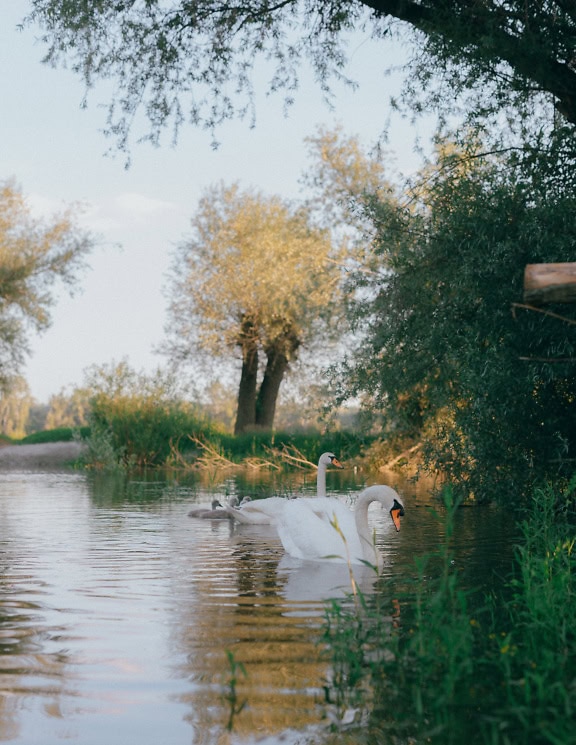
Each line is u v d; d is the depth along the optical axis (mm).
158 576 8484
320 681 5098
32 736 4293
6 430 62125
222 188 40500
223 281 38938
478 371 11594
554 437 11734
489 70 11469
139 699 4805
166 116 13641
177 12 13109
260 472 25594
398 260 12719
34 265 38719
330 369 14555
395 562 9258
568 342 10438
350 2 12609
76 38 13219
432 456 13289
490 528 12039
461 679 5086
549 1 10836
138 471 27016
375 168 34156
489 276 11422
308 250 34344
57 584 8047
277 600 7324
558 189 11438
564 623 5809
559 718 4391
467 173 12523
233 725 4434
